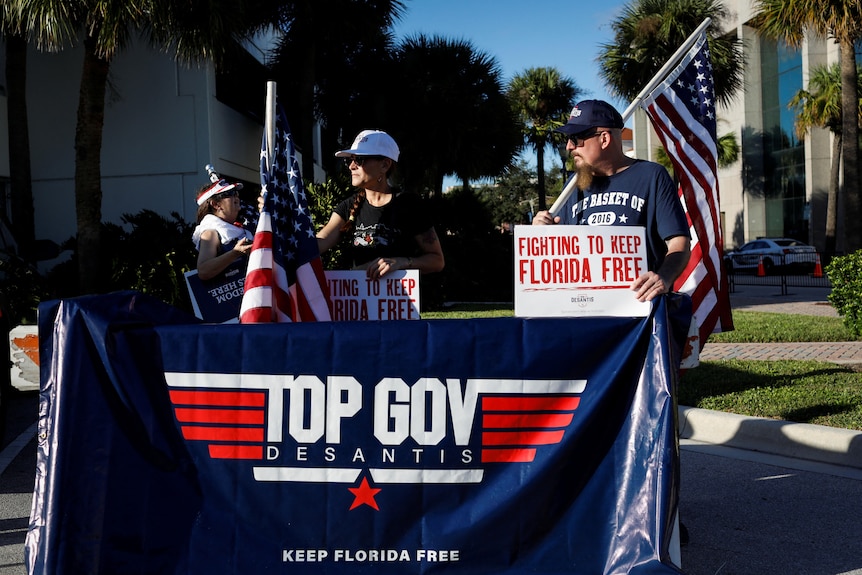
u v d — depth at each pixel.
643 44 24.17
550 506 3.08
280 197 3.85
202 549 3.03
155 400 3.08
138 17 11.27
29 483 5.41
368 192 4.23
